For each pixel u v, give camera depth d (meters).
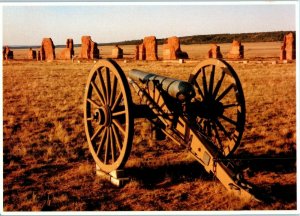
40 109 11.57
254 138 8.39
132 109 5.13
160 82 6.10
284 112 11.28
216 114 5.94
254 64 32.84
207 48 69.69
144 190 5.46
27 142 8.03
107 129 5.78
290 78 20.91
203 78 6.22
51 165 6.63
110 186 5.64
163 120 5.81
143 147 7.57
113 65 5.38
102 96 5.91
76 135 8.45
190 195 5.25
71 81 20.19
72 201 5.14
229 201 4.89
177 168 6.34
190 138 5.39
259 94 14.88
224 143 7.50
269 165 6.52
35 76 23.20
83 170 6.20
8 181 5.89
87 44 49.66
